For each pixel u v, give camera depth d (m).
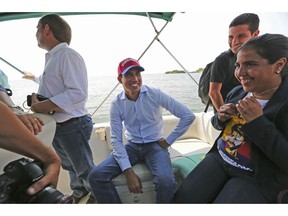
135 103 1.79
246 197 1.09
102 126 2.60
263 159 1.10
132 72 1.73
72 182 2.15
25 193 0.59
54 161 0.67
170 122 2.64
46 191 0.60
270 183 1.09
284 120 1.04
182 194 1.29
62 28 1.83
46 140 1.26
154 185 1.58
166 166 1.65
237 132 1.22
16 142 0.62
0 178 0.58
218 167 1.32
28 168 0.61
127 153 1.83
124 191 1.77
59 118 1.81
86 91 1.84
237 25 1.80
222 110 1.25
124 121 1.86
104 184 1.67
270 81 1.08
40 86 1.91
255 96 1.17
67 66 1.75
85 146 1.96
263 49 1.03
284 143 1.00
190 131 2.78
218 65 1.94
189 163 1.89
